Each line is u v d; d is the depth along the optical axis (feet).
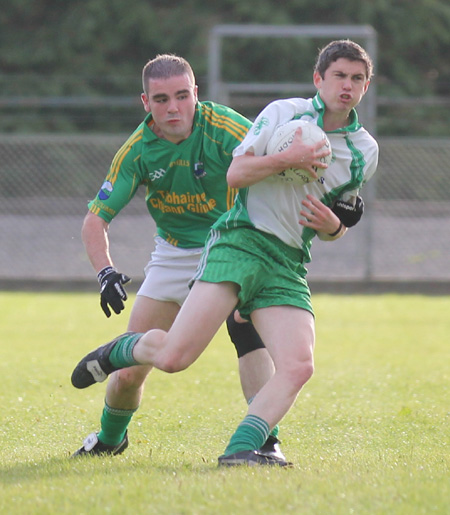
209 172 58.23
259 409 51.37
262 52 336.49
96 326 127.13
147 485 46.32
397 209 213.66
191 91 56.75
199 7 350.23
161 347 52.06
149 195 60.23
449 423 71.26
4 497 45.09
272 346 52.03
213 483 46.14
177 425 70.59
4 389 85.15
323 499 43.73
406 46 355.36
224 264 52.06
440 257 195.00
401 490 45.29
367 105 160.76
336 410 76.74
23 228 214.69
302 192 53.21
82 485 46.96
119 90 340.59
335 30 160.25
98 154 247.09
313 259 188.03
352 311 144.77
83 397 82.28
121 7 344.90
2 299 157.79
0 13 350.84
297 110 53.67
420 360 102.53
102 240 57.21
